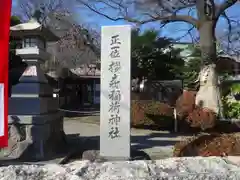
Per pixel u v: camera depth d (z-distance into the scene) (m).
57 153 8.16
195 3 16.88
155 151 9.25
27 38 8.20
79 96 33.53
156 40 19.45
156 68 19.94
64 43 23.12
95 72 31.27
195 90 18.41
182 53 24.08
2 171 3.83
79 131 13.40
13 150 7.63
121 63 6.84
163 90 21.05
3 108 5.54
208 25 16.11
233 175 3.82
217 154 6.09
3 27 5.60
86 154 6.96
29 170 3.86
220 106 15.64
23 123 7.72
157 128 14.90
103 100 6.89
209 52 16.14
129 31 6.83
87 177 3.69
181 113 14.38
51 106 8.73
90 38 21.56
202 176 3.79
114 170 3.83
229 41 18.45
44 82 8.42
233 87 18.86
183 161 4.14
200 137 6.64
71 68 29.56
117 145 6.80
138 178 3.68
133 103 15.32
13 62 11.57
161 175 3.76
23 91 7.89
